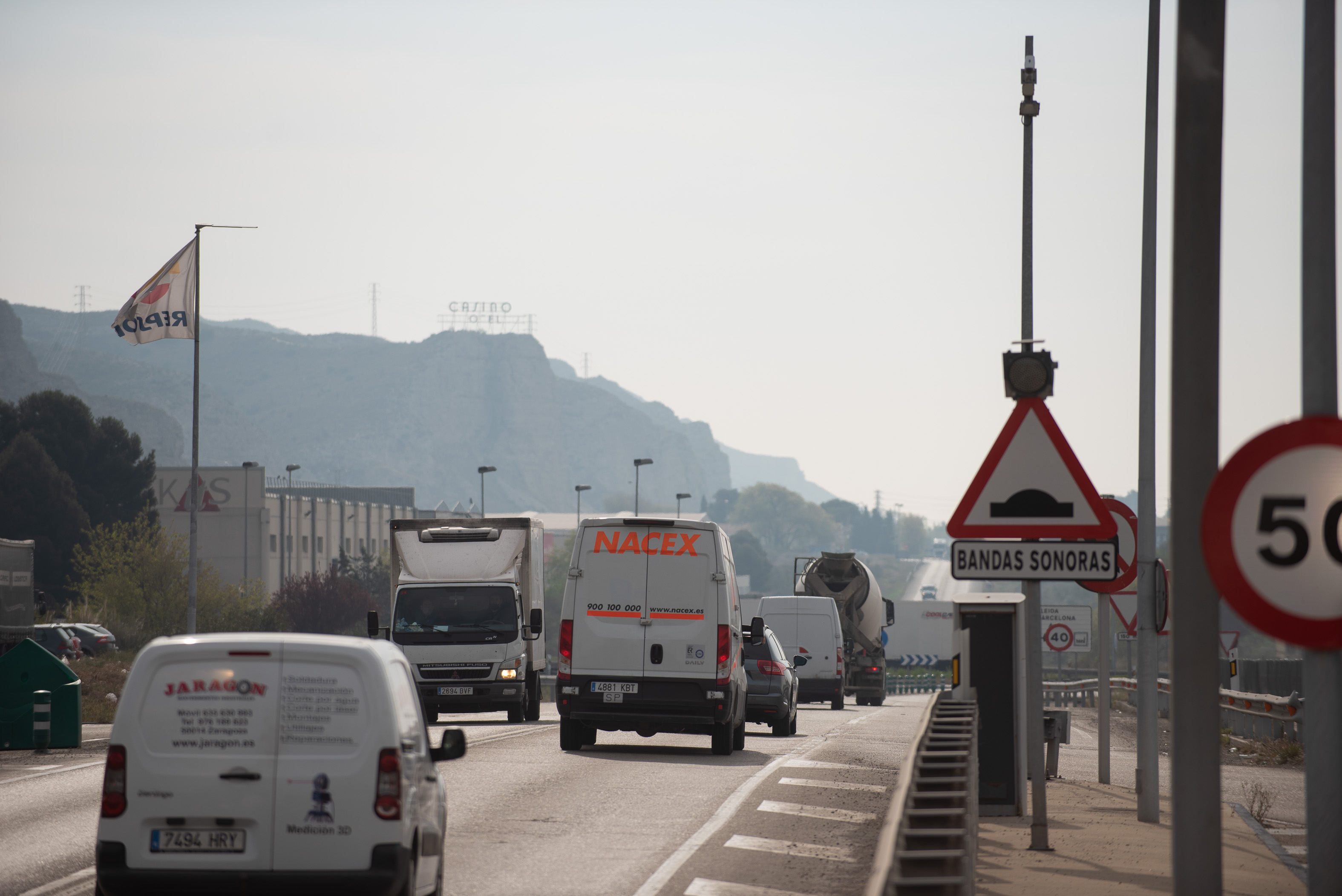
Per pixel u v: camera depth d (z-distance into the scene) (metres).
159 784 31.44
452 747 36.94
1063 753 100.06
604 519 76.44
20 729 78.69
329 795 31.45
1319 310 22.41
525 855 43.84
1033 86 61.16
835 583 194.25
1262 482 19.08
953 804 27.58
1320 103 22.69
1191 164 21.47
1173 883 22.12
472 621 105.25
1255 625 19.03
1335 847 21.16
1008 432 37.66
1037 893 38.00
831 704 168.00
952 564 37.66
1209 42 21.53
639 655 75.44
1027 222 60.84
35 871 40.69
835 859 44.16
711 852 44.94
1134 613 70.50
